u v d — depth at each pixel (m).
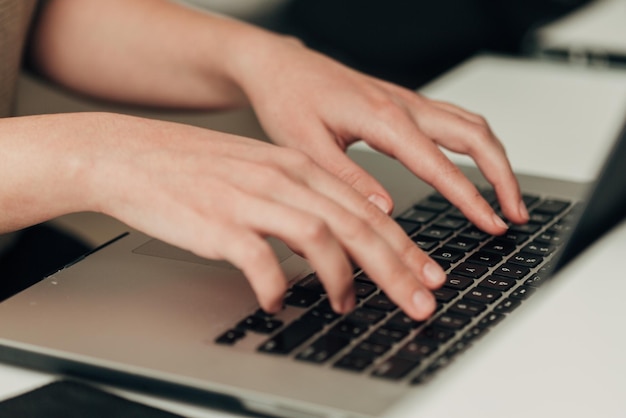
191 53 0.96
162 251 0.71
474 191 0.73
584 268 0.68
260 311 0.61
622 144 0.58
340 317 0.59
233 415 0.53
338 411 0.50
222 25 0.96
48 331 0.59
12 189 0.65
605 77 1.17
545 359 0.56
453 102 1.10
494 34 1.32
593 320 0.60
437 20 1.87
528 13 1.30
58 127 0.66
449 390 0.53
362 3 2.21
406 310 0.59
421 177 0.75
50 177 0.64
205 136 0.65
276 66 0.87
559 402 0.52
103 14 1.03
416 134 0.76
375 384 0.52
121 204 0.63
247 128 1.30
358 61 2.08
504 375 0.55
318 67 0.85
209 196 0.60
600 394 0.53
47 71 1.05
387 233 0.63
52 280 0.67
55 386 0.54
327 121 0.80
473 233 0.74
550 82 1.16
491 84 1.16
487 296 0.63
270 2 2.17
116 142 0.65
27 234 0.99
